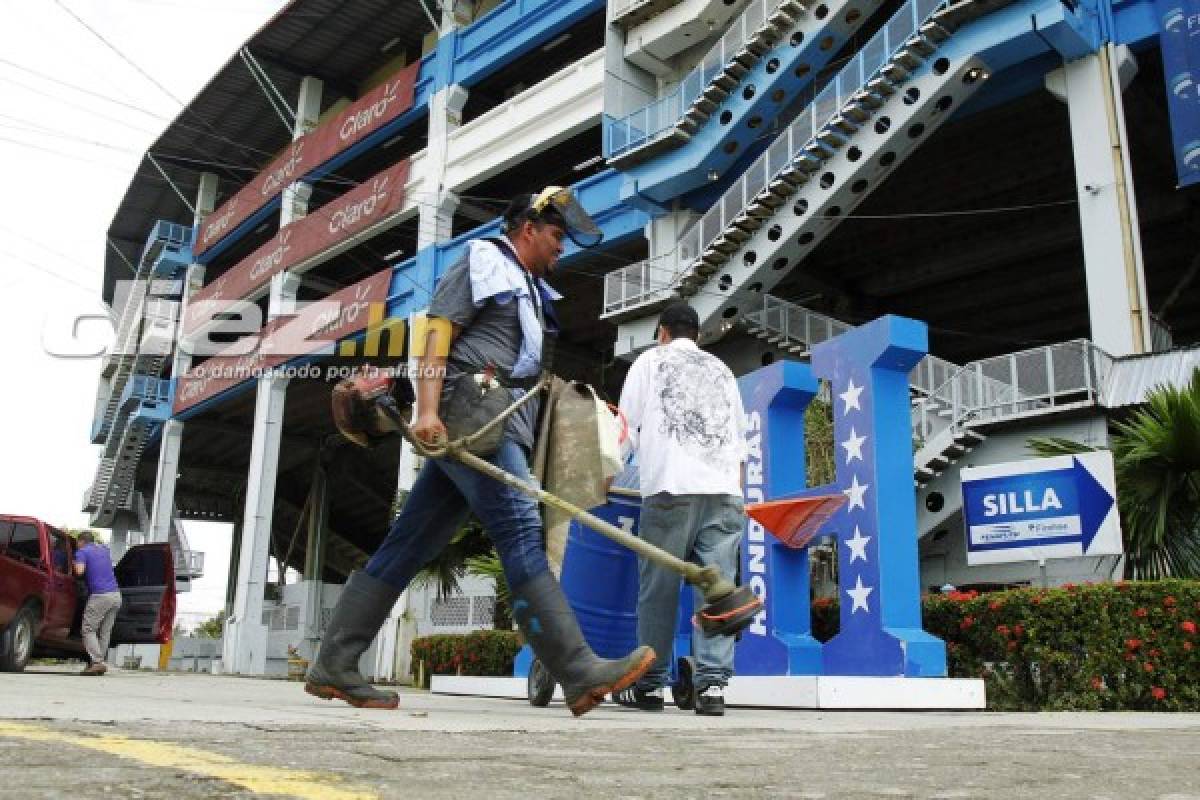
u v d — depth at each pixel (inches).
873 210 804.6
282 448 1390.3
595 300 944.3
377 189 1005.8
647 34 775.7
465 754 68.7
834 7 616.4
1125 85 543.2
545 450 115.2
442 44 984.3
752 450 247.9
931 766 71.4
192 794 46.2
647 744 84.1
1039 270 866.1
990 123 678.5
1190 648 240.1
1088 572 472.4
